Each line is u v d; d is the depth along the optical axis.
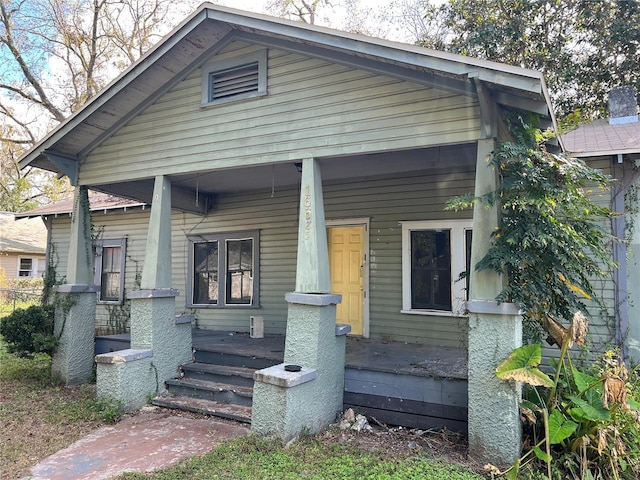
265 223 8.39
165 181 5.93
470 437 3.80
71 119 5.92
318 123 4.85
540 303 4.03
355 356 5.58
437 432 4.44
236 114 5.39
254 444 4.06
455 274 6.63
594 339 5.73
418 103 4.34
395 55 4.12
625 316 5.64
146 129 6.04
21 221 25.45
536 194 3.82
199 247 9.26
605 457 3.57
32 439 4.42
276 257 8.24
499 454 3.65
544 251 3.93
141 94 5.87
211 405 5.24
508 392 3.66
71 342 6.48
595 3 12.30
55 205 11.98
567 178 3.93
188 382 5.66
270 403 4.14
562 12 12.90
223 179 7.48
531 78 3.54
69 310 6.50
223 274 8.84
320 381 4.50
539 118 4.25
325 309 4.61
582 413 3.47
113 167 6.28
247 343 6.87
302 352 4.55
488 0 13.40
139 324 5.70
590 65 12.84
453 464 3.67
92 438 4.44
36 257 23.42
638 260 5.76
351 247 7.61
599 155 5.71
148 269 5.78
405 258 7.00
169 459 3.90
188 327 6.20
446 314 6.59
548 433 3.42
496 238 3.90
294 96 5.02
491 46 13.14
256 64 5.33
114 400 5.15
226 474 3.51
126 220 10.26
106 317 10.34
